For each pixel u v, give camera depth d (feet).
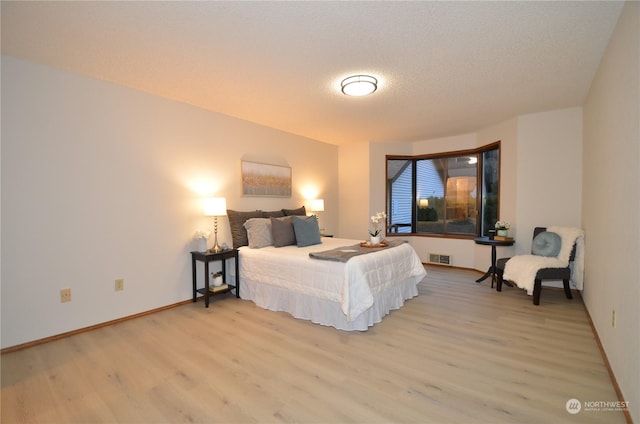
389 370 7.05
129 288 10.25
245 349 8.09
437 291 13.30
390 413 5.62
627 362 5.59
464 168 17.63
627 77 5.88
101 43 7.43
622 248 6.12
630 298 5.54
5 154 7.96
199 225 12.25
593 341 8.43
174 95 10.94
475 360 7.47
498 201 15.08
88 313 9.36
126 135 10.16
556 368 7.07
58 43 7.42
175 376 6.84
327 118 13.80
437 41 7.38
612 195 7.02
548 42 7.44
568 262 11.39
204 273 12.37
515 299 12.14
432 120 14.21
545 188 13.05
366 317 9.37
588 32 7.00
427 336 8.85
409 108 12.41
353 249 11.20
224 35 7.11
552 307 11.16
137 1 5.88
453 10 6.21
